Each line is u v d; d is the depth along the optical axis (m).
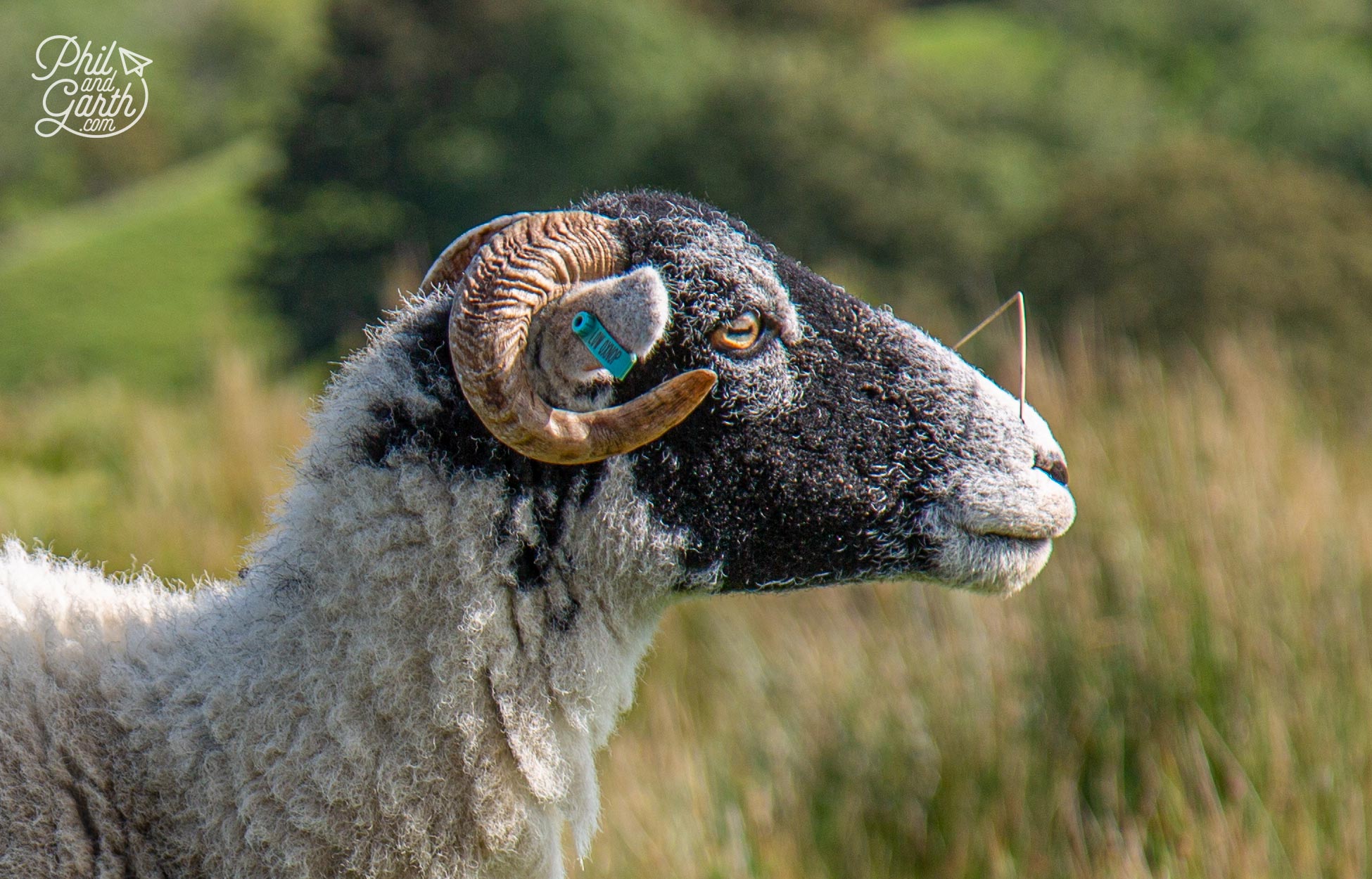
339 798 8.69
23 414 31.81
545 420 8.47
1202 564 17.23
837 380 9.90
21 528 23.14
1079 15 198.12
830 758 17.30
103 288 167.12
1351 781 14.26
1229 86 172.25
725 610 22.03
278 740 8.70
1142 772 15.57
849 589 21.44
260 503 24.33
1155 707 16.14
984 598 18.36
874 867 15.44
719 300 9.54
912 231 123.06
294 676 8.83
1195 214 64.06
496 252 8.56
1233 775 14.48
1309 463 20.78
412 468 9.03
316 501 9.22
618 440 8.65
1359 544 18.03
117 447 29.17
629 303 8.65
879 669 18.23
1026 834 14.95
